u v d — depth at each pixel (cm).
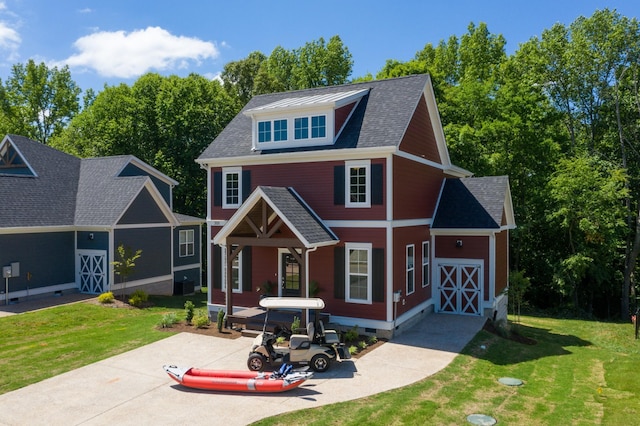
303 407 1138
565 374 1491
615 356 1783
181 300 2748
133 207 2716
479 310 2186
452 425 1056
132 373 1376
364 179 1827
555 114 3334
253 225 1773
